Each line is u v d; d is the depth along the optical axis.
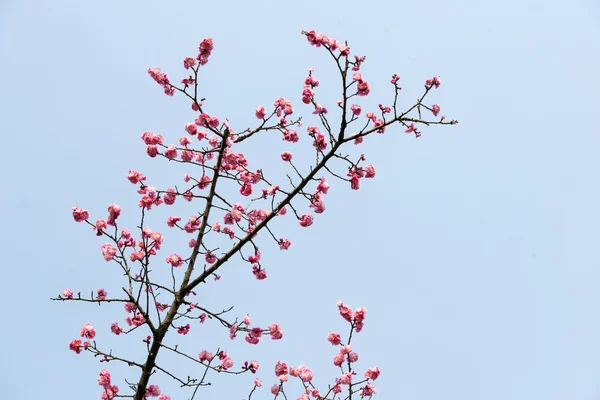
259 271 8.23
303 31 7.59
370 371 7.23
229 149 8.46
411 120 7.92
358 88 7.82
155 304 7.49
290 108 8.41
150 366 6.91
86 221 7.37
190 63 7.85
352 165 7.87
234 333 7.59
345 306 7.30
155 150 8.02
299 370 7.52
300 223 8.08
